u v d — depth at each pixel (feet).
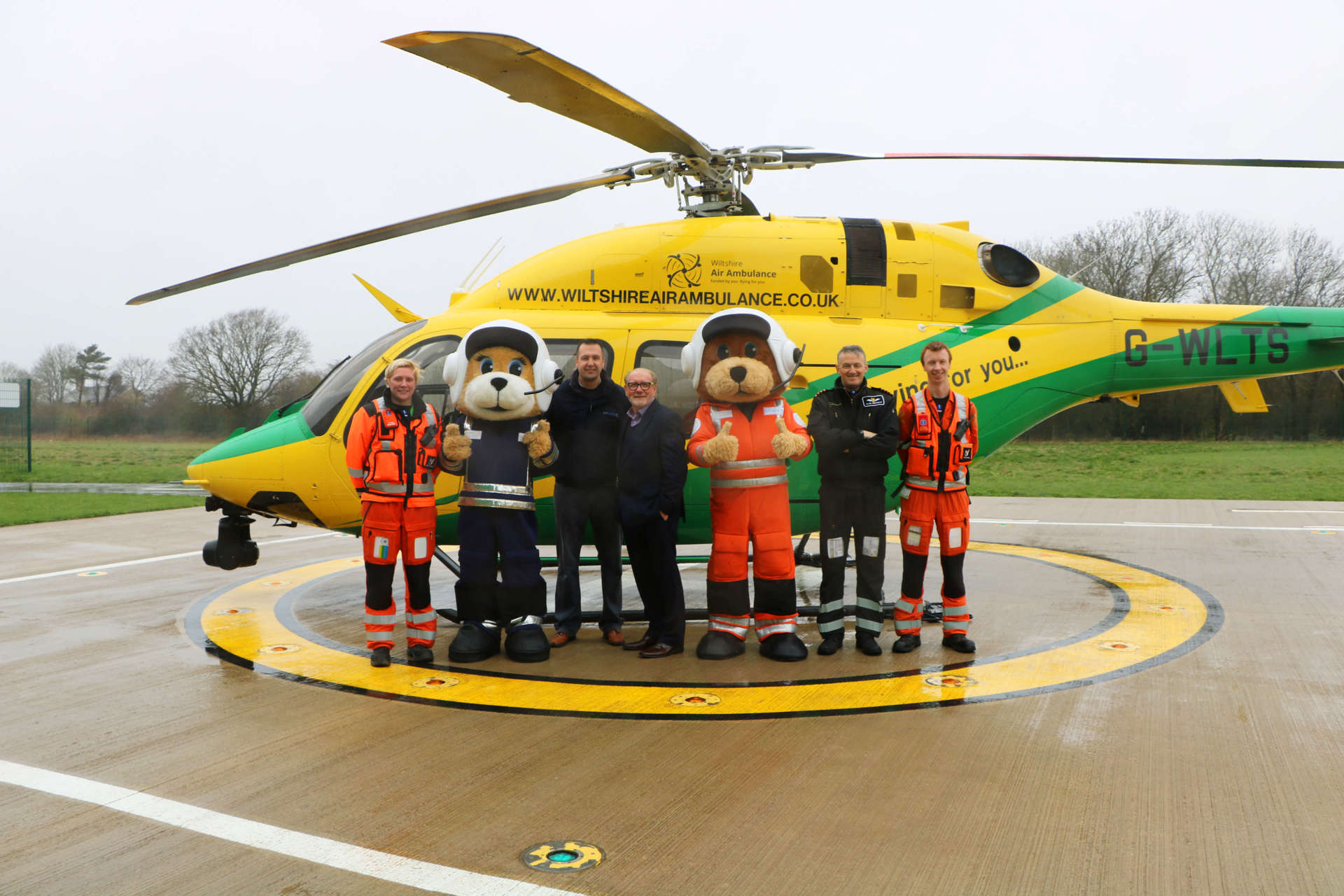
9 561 30.14
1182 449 102.27
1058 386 22.26
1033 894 8.43
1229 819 9.99
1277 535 35.53
